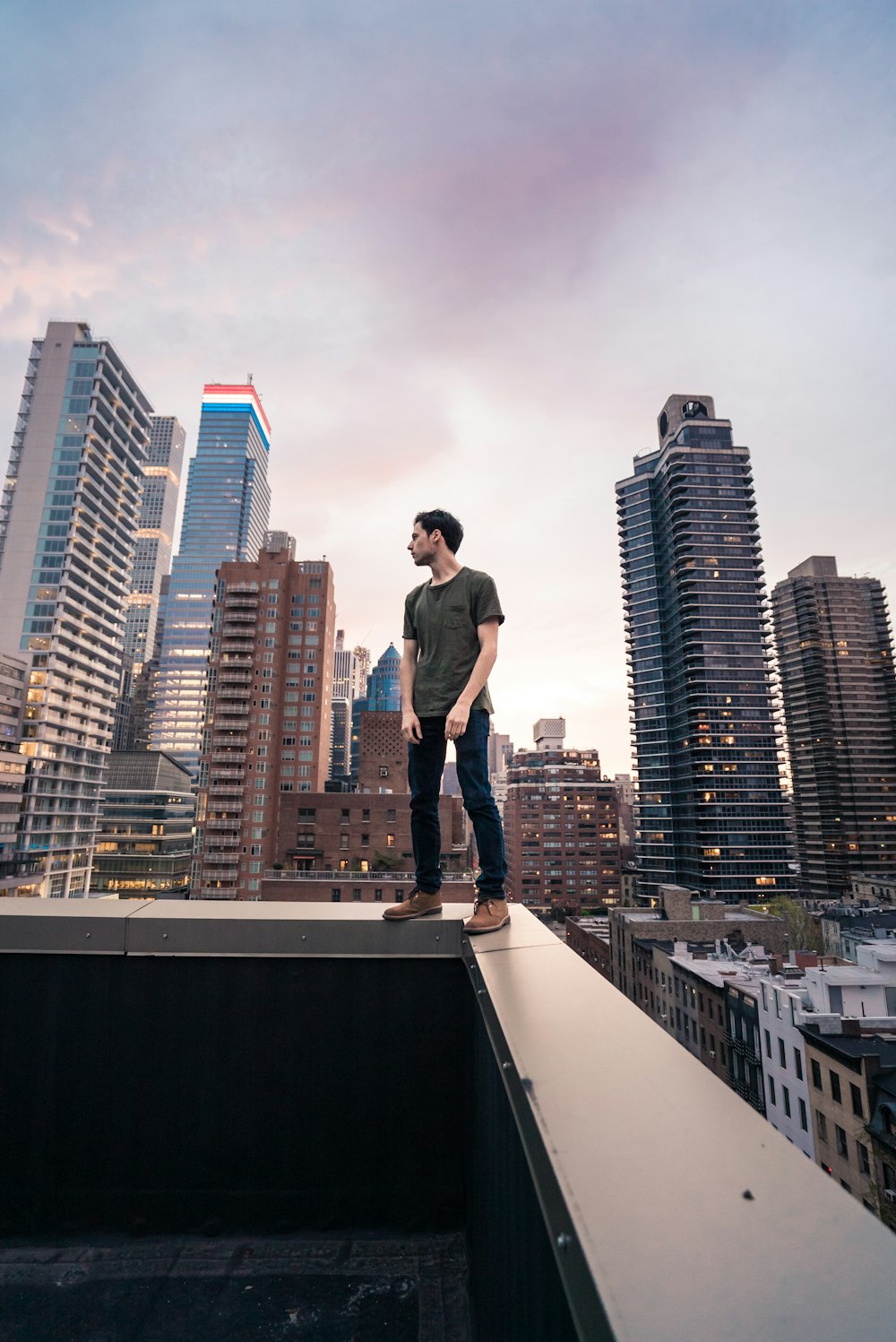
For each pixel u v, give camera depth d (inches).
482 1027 68.9
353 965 97.9
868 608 5944.9
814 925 2301.9
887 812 5502.0
